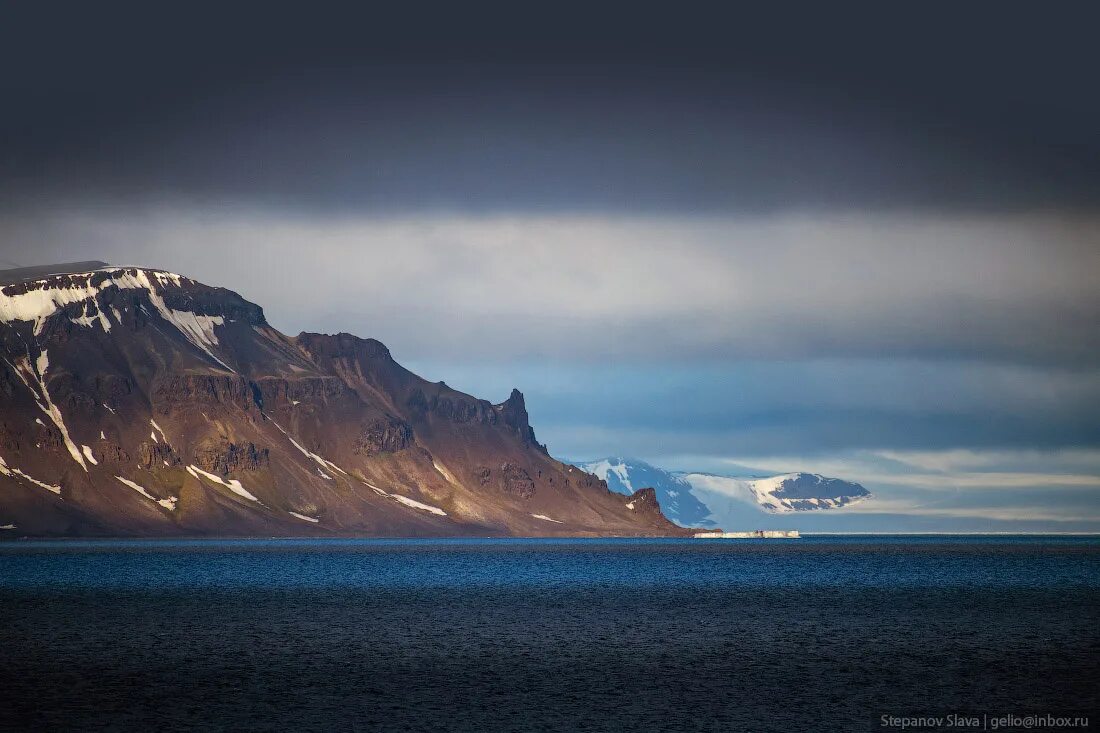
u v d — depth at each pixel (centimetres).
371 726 16475
